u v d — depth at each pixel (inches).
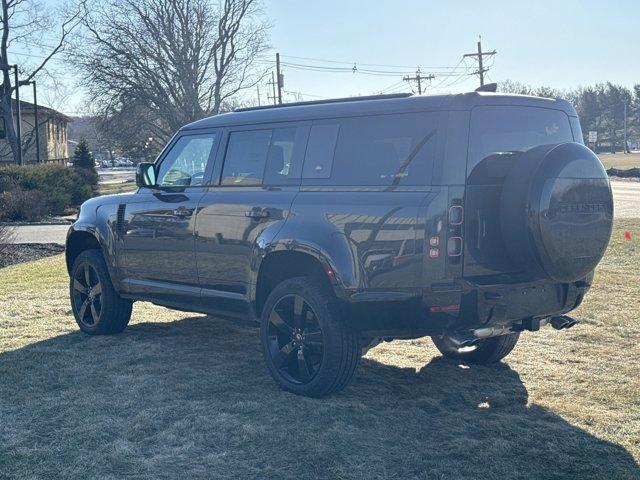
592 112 6387.8
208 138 254.8
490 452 174.1
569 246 191.3
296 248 209.9
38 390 222.8
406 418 197.2
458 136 189.5
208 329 306.8
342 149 211.2
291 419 195.8
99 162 5610.2
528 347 271.3
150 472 163.9
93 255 294.0
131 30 2162.9
